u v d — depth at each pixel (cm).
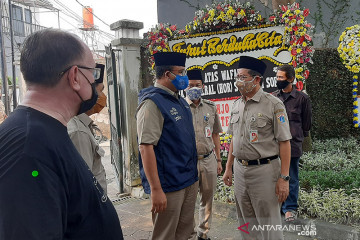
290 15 468
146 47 568
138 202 530
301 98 369
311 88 693
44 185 91
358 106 681
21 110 102
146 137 242
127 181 575
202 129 348
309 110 369
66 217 100
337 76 693
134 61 564
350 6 796
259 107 266
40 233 87
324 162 579
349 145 660
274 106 262
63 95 110
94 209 114
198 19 540
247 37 515
